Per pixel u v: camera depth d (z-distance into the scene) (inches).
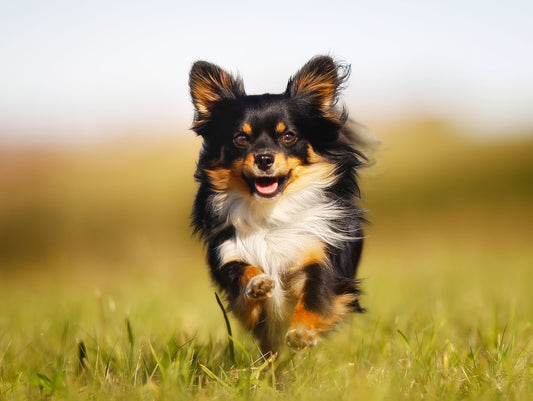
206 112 195.9
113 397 144.0
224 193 185.5
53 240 932.0
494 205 914.1
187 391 146.0
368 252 726.5
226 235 184.9
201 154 195.0
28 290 481.1
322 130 189.9
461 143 1236.5
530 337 191.5
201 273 492.1
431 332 199.5
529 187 964.0
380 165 227.8
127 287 372.2
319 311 165.5
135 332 205.3
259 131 183.3
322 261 174.2
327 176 186.2
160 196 1114.1
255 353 179.9
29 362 185.6
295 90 190.9
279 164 177.2
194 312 264.7
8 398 150.9
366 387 143.9
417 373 153.0
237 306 173.2
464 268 446.9
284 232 178.7
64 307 290.4
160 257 634.2
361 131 213.6
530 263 475.5
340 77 193.0
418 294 309.3
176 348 170.9
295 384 150.7
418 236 818.2
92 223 988.6
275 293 177.2
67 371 167.9
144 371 164.2
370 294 296.7
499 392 136.8
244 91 200.8
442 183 1022.4
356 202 192.7
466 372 154.4
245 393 142.1
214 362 174.1
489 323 211.5
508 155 1118.4
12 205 1075.9
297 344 158.9
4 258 900.0
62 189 1158.3
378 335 205.5
